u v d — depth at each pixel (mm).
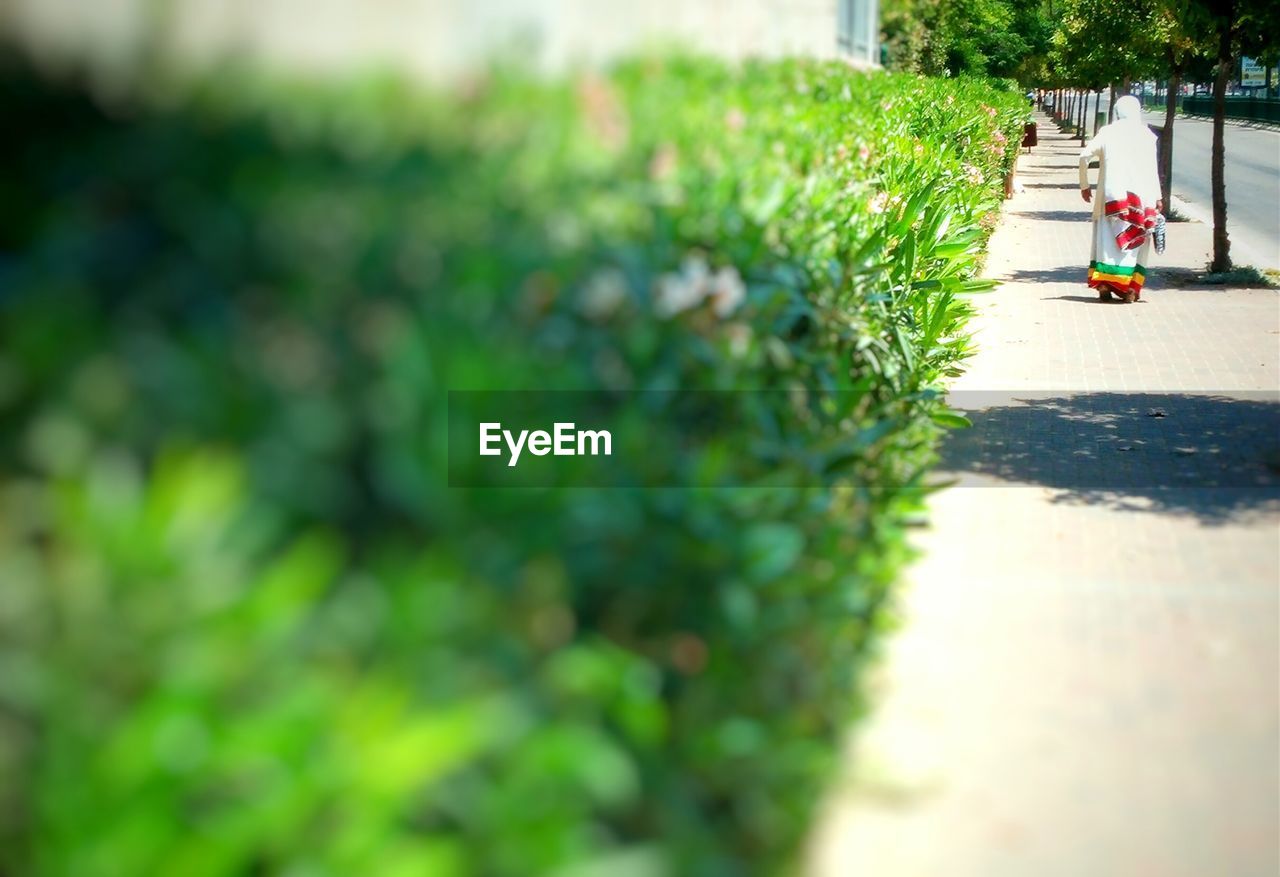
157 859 2084
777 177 5676
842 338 6238
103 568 2154
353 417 2641
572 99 3992
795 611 3672
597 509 3105
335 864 2197
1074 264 16844
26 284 2303
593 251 3682
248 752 2119
